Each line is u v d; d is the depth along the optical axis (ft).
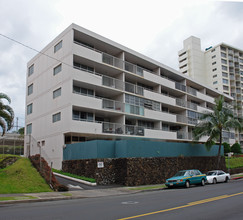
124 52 105.19
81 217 26.40
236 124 97.60
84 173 71.00
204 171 97.71
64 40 90.22
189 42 263.08
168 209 30.63
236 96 255.29
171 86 127.03
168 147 85.25
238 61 265.13
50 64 97.19
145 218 25.54
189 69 258.78
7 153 69.67
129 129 98.53
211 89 165.89
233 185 65.72
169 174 80.07
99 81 91.40
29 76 112.98
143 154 74.74
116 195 51.08
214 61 255.70
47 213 28.96
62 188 52.37
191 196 43.37
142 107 106.73
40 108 100.53
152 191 58.44
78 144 76.74
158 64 121.29
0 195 43.42
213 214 27.50
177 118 127.24
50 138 90.74
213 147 110.01
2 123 63.31
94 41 95.71
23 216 27.25
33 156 64.44
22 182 52.24
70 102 82.64
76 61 90.63
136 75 107.45
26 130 110.01
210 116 100.48
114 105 96.58
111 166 70.49
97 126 87.61
